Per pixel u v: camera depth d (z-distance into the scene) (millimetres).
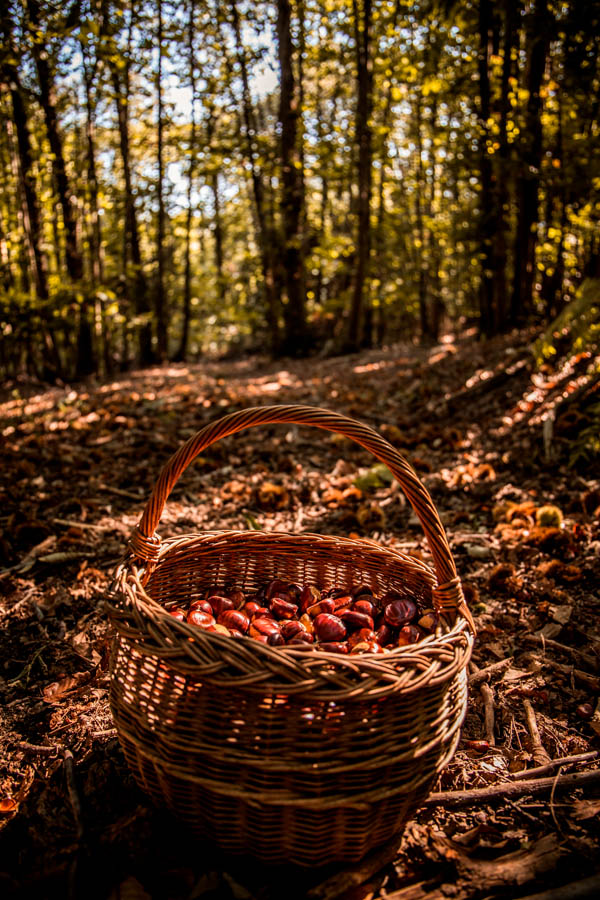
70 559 982
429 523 534
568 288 2439
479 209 2295
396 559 677
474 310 4188
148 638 476
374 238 3549
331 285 4477
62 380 2504
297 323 3268
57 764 606
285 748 448
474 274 3176
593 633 780
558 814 546
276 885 485
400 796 476
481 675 723
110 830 526
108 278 3047
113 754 612
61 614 852
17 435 1619
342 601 663
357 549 705
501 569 888
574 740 634
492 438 1466
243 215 4809
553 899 451
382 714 459
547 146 2156
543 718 665
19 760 613
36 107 2561
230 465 1434
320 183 4574
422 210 4090
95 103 2543
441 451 1451
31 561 968
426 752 473
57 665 752
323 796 450
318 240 3611
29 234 2344
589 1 1578
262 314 3986
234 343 5109
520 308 2213
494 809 556
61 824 539
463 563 966
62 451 1477
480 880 480
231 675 453
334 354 2998
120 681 518
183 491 1285
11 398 2139
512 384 1697
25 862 505
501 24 2000
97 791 573
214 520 1147
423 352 2633
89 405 1956
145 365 3459
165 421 1757
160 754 473
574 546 943
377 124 3426
